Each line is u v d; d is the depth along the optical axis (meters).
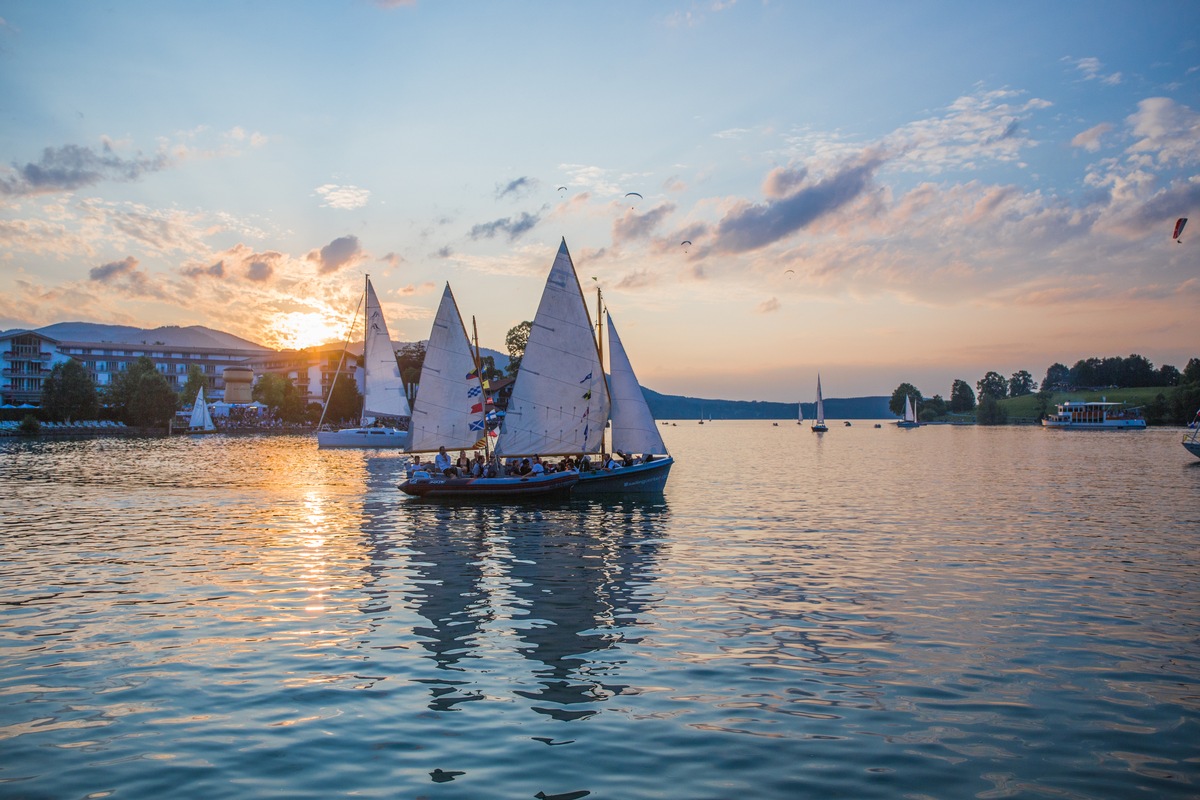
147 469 68.19
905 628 19.00
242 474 64.00
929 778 11.38
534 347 47.28
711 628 18.95
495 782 11.18
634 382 50.06
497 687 14.91
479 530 35.00
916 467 80.06
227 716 13.52
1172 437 162.62
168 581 24.12
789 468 79.75
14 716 13.54
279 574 25.19
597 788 11.02
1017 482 60.94
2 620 19.58
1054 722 13.37
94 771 11.52
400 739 12.60
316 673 15.66
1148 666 16.23
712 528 35.78
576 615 20.14
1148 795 10.92
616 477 49.00
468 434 53.72
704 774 11.45
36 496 47.66
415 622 19.44
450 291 52.59
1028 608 20.97
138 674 15.62
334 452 97.31
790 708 13.92
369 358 92.69
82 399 141.62
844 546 30.83
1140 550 29.88
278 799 10.72
